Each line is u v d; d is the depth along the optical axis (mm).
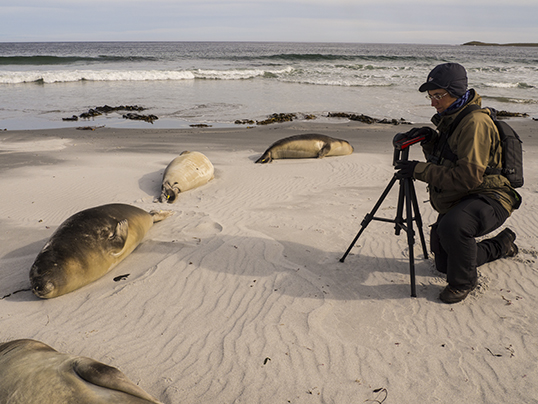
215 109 21797
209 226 6164
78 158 11109
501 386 2965
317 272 4738
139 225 5590
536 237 5602
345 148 12062
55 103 22750
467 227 3738
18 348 2869
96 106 22156
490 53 106812
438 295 4211
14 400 2453
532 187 8117
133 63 47781
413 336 3566
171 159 11055
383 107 22656
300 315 3896
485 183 3760
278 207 7207
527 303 4012
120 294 4367
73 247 4500
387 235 5773
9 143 13188
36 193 8078
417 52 101688
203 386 3041
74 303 4234
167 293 4363
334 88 30328
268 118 19516
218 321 3852
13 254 5406
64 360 2654
